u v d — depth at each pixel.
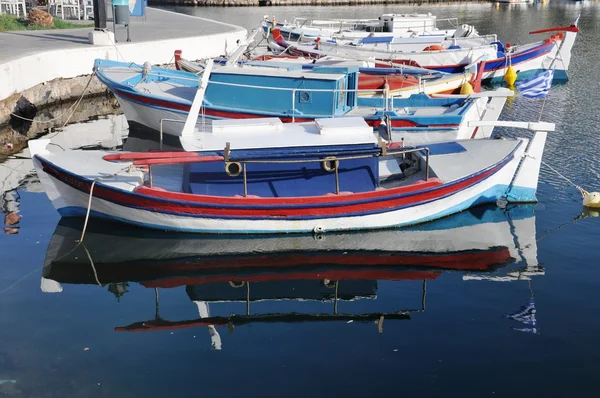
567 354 6.85
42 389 6.19
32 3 28.05
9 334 7.16
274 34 24.34
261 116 13.28
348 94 13.96
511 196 11.41
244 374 6.46
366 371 6.53
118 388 6.21
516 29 42.53
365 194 9.85
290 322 7.53
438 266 9.10
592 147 15.00
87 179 9.70
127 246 9.55
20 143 14.91
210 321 7.54
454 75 18.17
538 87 13.76
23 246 9.45
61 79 18.58
